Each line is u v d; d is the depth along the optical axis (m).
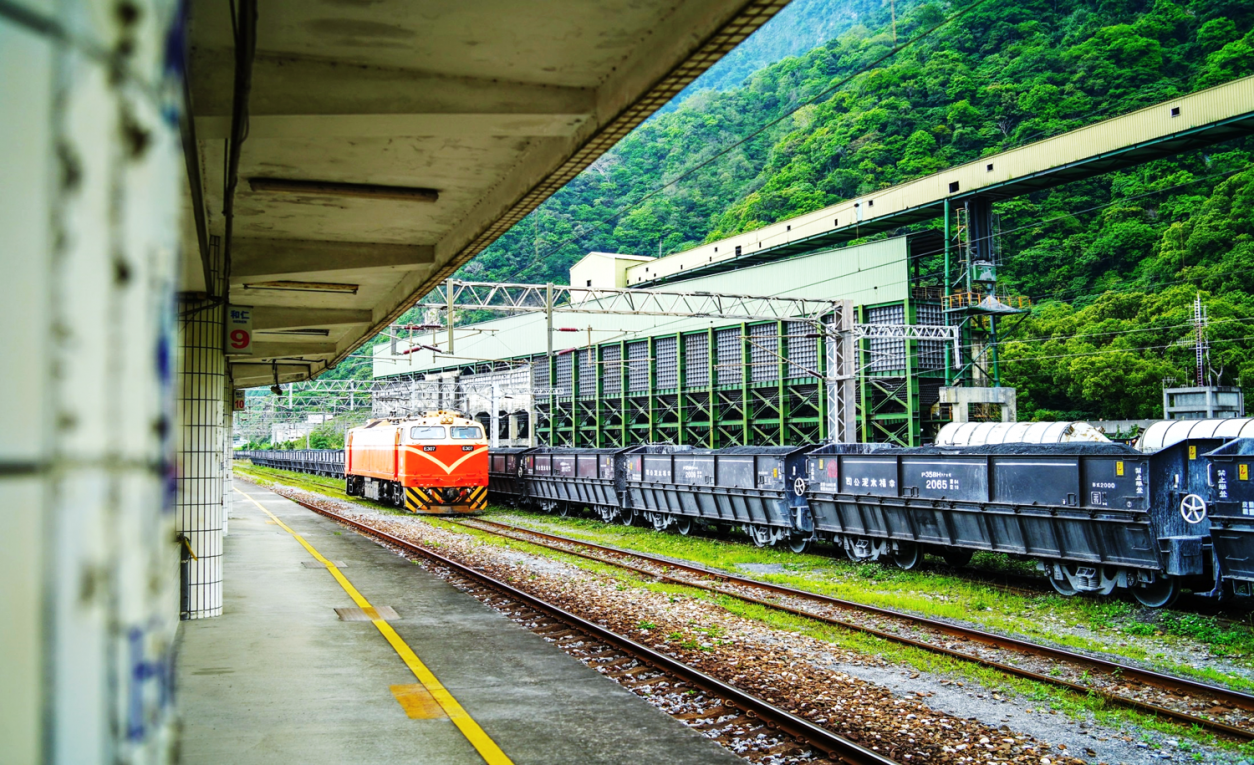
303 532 19.64
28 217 0.87
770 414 44.94
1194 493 11.58
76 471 0.90
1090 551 12.38
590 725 6.08
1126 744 6.50
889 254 38.28
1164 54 63.41
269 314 15.83
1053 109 61.69
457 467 28.44
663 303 48.91
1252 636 10.12
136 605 0.98
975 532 14.21
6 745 0.84
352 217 9.82
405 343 61.41
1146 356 46.66
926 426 39.19
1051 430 27.14
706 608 11.77
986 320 52.19
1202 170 57.09
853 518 16.70
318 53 5.88
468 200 9.26
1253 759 6.20
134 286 0.98
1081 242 58.81
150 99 1.01
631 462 24.03
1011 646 9.52
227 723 5.93
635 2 5.26
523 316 57.78
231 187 6.04
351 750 5.43
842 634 10.23
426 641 8.73
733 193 84.81
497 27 5.56
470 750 5.48
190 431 9.47
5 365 0.85
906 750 6.19
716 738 6.34
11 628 0.85
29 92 0.87
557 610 10.44
